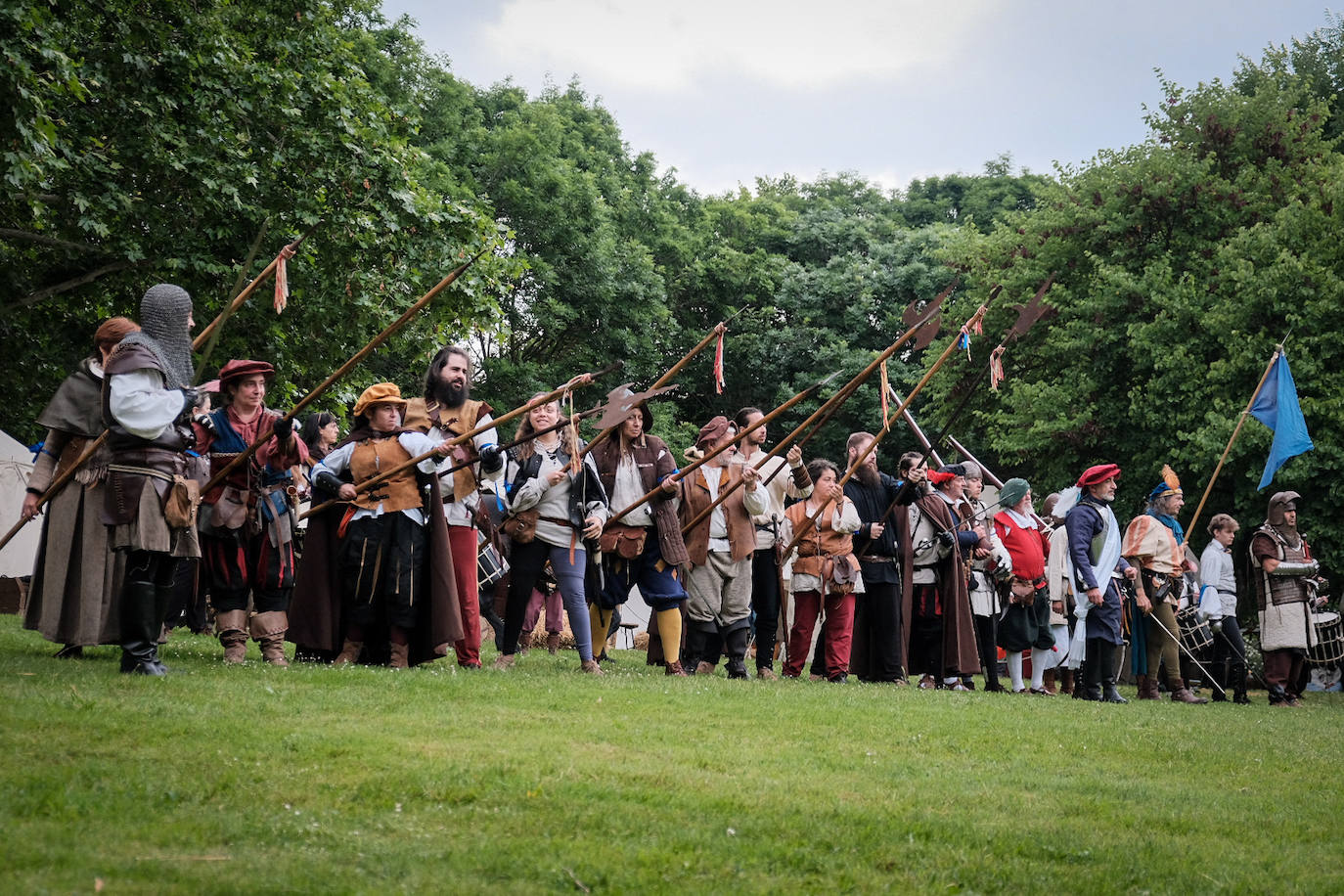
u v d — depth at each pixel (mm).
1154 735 7387
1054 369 25719
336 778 4348
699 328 37594
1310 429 20359
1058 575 11508
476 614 8516
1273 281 20844
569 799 4309
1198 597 13188
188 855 3471
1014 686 11797
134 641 6391
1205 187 23906
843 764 5430
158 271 16391
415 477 8047
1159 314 22312
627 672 9414
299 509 9695
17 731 4598
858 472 10664
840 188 50281
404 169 18234
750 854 3924
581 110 37781
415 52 30156
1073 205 25375
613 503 9352
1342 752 7328
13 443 15391
